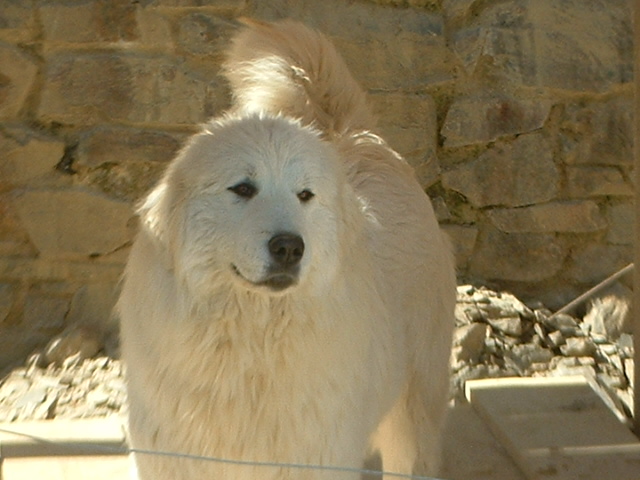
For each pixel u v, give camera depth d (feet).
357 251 17.98
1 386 27.94
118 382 27.68
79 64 30.83
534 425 25.34
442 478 23.84
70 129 31.09
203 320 16.40
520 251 32.86
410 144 32.58
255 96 22.98
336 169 17.57
